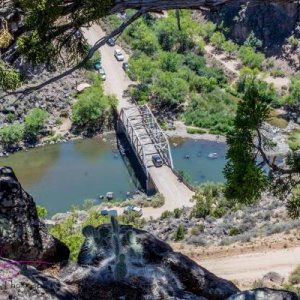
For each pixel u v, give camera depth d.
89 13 17.02
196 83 144.75
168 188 102.75
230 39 174.88
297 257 49.53
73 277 15.63
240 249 52.03
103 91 136.62
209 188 94.00
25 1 17.36
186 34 162.62
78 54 19.05
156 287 15.25
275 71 158.50
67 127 129.00
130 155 120.50
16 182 17.02
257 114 19.62
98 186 110.56
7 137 122.12
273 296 14.28
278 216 62.38
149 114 124.88
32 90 18.58
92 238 16.48
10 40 18.41
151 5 17.00
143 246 16.70
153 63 145.75
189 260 16.53
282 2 17.25
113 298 15.06
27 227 16.78
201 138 125.88
